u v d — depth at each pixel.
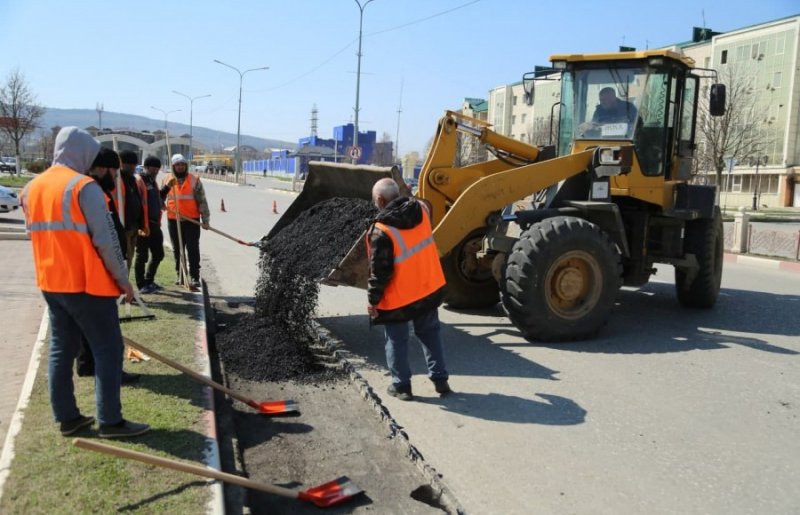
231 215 21.94
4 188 18.56
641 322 7.87
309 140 94.88
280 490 3.34
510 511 3.46
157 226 7.87
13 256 11.77
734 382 5.59
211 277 10.13
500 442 4.30
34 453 3.47
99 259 3.54
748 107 40.78
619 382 5.54
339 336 6.80
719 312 8.55
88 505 2.98
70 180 3.50
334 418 4.66
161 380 4.75
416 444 4.25
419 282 4.83
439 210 7.54
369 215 6.41
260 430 4.42
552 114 8.73
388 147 82.50
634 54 7.58
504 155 8.09
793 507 3.54
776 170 44.66
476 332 7.20
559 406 4.95
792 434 4.51
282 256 6.71
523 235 6.67
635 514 3.45
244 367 5.65
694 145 8.80
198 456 3.53
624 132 7.68
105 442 3.63
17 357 5.59
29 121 41.16
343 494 3.52
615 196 7.95
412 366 5.93
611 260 6.77
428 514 3.42
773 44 44.72
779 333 7.41
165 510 2.98
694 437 4.43
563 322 6.66
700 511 3.49
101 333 3.58
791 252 15.71
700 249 8.34
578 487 3.72
